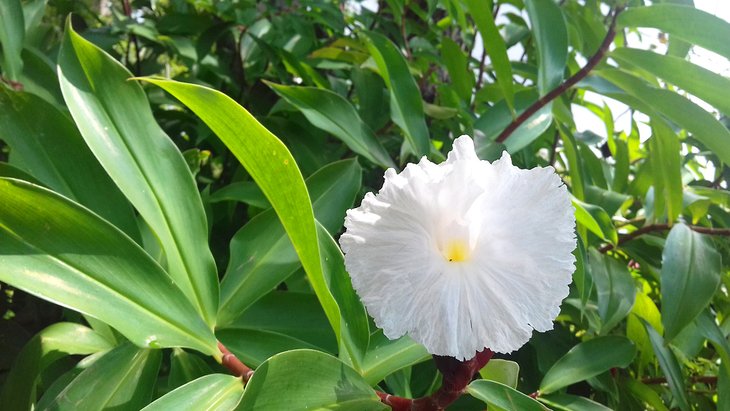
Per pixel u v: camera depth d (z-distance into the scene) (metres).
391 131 0.45
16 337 0.36
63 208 0.19
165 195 0.24
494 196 0.16
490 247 0.16
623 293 0.35
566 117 0.44
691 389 0.42
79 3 0.51
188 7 0.54
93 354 0.25
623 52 0.36
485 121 0.42
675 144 0.37
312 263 0.20
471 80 0.46
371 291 0.16
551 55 0.37
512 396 0.20
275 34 0.48
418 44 0.52
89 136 0.22
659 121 0.37
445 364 0.18
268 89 0.49
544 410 0.20
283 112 0.44
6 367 0.35
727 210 0.46
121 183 0.22
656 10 0.34
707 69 0.33
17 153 0.25
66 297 0.19
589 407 0.30
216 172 0.50
